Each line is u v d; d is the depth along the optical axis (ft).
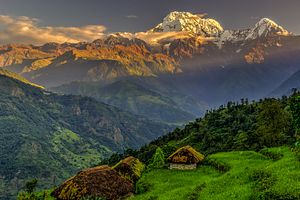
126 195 215.10
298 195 120.57
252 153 287.89
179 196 175.22
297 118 154.10
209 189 166.81
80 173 221.66
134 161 287.48
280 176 147.23
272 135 349.20
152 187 225.97
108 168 232.32
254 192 138.51
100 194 203.00
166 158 319.27
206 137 552.00
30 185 250.78
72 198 201.67
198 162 289.53
